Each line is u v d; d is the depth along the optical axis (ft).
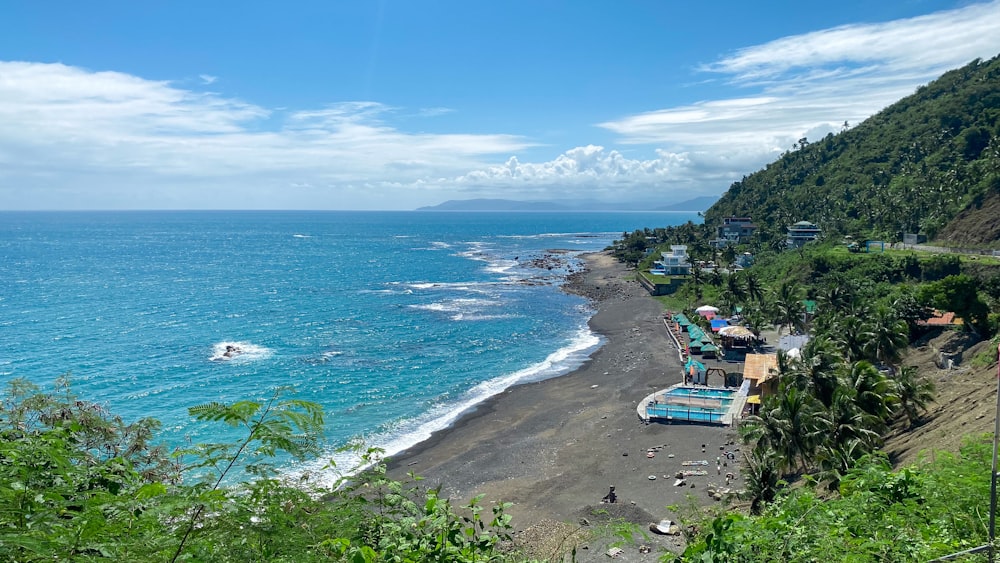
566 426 152.97
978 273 232.53
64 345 217.15
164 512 16.33
